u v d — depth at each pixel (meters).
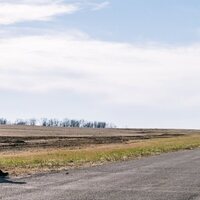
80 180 20.81
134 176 22.97
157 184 19.62
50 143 76.19
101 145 69.19
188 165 30.59
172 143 74.88
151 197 15.73
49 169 26.98
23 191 16.84
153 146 62.19
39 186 18.41
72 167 28.56
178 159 37.09
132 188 18.14
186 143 76.38
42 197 15.34
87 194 16.22
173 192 17.06
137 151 48.97
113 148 55.31
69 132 172.38
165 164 31.39
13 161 33.22
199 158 38.50
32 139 93.69
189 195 16.30
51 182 19.89
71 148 59.12
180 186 18.97
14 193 16.28
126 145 66.94
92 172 24.94
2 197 15.28
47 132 161.25
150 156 41.62
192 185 19.34
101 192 16.80
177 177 22.70
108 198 15.34
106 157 38.69
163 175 23.64
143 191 17.27
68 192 16.67
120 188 18.08
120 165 30.23
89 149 52.97
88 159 36.06
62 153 43.78
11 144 70.12
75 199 15.02
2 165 29.80
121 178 21.92
